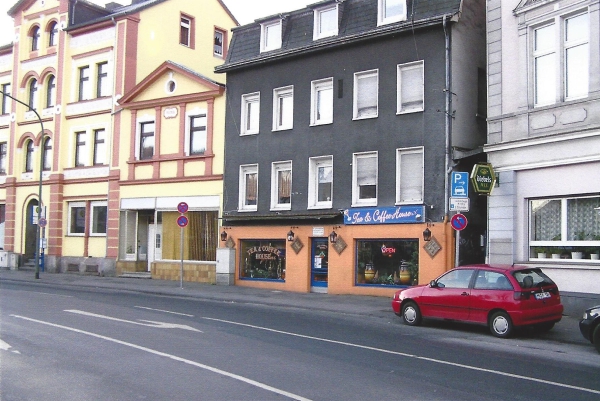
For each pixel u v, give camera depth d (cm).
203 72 3491
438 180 2003
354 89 2233
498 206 1781
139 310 1631
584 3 1591
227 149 2617
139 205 2908
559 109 1645
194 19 3447
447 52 2009
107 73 3131
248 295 2138
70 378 827
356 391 780
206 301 1997
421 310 1452
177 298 2091
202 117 2742
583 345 1248
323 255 2311
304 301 1958
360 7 2255
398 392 781
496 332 1313
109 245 3008
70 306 1670
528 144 1703
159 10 3234
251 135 2538
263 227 2466
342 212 2223
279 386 797
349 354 1045
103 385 789
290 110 2453
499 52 1816
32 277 2908
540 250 1709
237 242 2552
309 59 2372
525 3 1741
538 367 991
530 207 1739
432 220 2006
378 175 2148
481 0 2159
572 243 1636
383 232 2114
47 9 3444
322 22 2361
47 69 3412
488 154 1830
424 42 2064
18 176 3528
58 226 3238
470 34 2097
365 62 2208
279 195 2462
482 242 2073
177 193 2772
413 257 2064
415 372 909
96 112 3133
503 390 814
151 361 944
